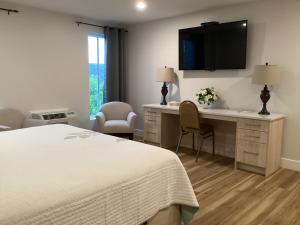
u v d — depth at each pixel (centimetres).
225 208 262
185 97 490
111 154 195
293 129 369
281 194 294
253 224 233
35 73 447
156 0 386
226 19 420
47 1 396
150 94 551
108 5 416
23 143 226
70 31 487
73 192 137
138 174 168
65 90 492
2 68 408
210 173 359
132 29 566
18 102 431
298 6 350
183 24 477
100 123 461
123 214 157
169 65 509
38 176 152
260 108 396
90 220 140
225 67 420
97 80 565
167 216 197
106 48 538
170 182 194
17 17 416
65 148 211
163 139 475
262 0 379
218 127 444
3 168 165
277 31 371
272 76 346
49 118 452
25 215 117
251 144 355
